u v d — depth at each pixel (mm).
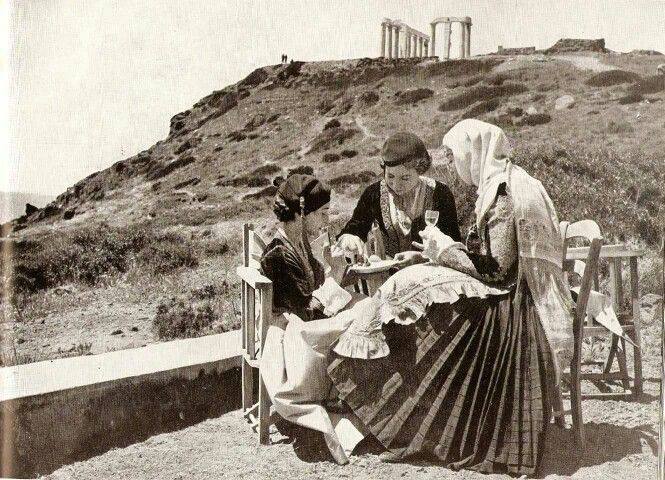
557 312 2936
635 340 3432
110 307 4582
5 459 3121
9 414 3113
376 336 2994
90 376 3354
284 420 3332
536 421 2848
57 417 3189
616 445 3033
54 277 4750
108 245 4773
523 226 2957
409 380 2973
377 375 3008
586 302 2955
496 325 2930
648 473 2809
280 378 3117
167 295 4625
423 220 3621
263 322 3188
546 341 2916
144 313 4590
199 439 3338
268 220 4504
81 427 3240
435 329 2953
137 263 4719
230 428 3463
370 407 3004
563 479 2779
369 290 3539
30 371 3410
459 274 3002
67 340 4402
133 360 3621
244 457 3096
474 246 3295
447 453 2918
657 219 4117
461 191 3611
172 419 3496
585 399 3482
